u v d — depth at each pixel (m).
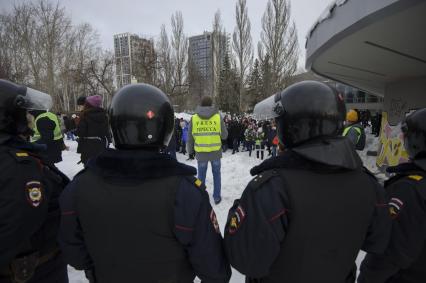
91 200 1.29
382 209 1.39
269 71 27.48
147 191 1.25
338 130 1.39
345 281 1.40
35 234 1.59
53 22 28.31
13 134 1.61
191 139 5.23
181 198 1.27
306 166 1.30
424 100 8.38
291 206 1.25
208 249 1.34
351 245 1.32
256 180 1.37
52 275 1.70
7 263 1.42
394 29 4.36
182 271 1.34
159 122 1.36
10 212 1.37
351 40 5.04
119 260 1.28
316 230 1.25
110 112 1.38
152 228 1.24
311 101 1.33
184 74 28.59
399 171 1.75
